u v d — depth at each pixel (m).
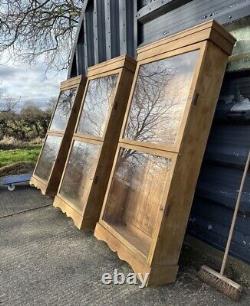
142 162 1.85
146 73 2.04
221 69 1.68
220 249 1.83
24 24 7.61
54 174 3.06
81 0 7.86
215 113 1.87
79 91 3.13
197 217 1.98
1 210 2.83
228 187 1.78
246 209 1.67
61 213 2.71
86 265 1.80
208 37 1.58
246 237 1.67
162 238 1.55
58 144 3.15
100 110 2.51
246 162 1.57
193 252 1.93
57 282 1.63
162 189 1.62
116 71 2.40
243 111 1.70
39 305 1.45
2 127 9.12
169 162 1.61
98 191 2.24
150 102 1.94
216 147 1.86
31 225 2.45
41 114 9.57
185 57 1.73
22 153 6.77
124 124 2.10
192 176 1.62
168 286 1.57
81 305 1.44
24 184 3.72
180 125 1.60
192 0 2.08
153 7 2.42
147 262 1.55
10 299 1.50
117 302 1.46
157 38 2.46
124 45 2.89
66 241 2.13
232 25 1.80
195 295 1.50
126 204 1.91
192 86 1.59
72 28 8.14
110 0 3.03
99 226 2.02
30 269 1.77
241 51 1.74
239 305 1.42
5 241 2.16
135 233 1.76
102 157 2.25
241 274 1.66
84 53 3.69
